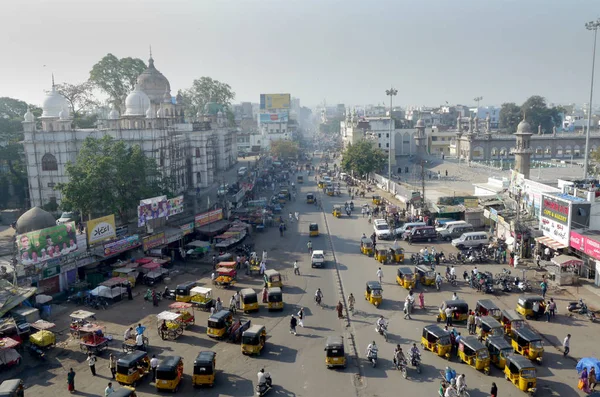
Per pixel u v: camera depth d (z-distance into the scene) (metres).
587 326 39.34
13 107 116.44
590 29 67.56
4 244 60.28
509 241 61.41
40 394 30.52
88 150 61.91
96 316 42.75
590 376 30.36
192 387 31.30
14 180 88.00
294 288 49.75
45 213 52.41
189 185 101.50
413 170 132.00
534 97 189.12
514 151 89.62
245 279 52.88
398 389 30.72
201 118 132.75
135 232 58.91
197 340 38.09
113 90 114.75
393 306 44.50
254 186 112.38
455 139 162.75
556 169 107.44
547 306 40.84
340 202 99.81
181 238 61.91
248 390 30.80
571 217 50.44
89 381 32.06
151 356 35.19
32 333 38.28
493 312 39.00
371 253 61.72
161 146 80.06
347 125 170.62
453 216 73.50
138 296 47.75
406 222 76.19
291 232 74.50
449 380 30.67
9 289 41.09
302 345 37.03
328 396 30.00
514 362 30.64
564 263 47.75
